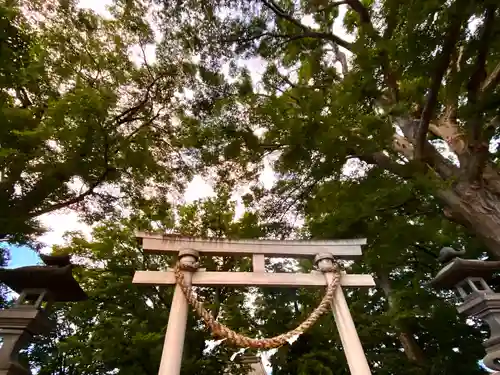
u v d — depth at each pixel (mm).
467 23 5109
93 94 5688
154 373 8180
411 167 6734
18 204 5391
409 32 5113
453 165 6934
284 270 10953
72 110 5336
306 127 6887
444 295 10328
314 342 9289
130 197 8789
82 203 7809
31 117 5484
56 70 6910
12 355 3512
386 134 6250
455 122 7902
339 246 5145
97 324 9484
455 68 7074
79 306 10148
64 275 4055
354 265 10555
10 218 4969
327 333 9273
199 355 9195
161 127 9125
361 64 6090
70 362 8758
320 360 8930
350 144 6738
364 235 7383
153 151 8836
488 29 4961
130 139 7473
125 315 9781
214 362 8961
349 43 9844
